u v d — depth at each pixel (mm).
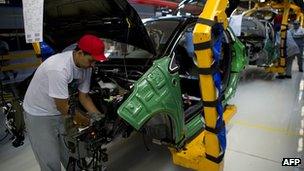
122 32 2586
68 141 2102
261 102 5453
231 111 3980
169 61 2680
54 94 2010
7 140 3820
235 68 4098
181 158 2723
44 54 3846
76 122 2232
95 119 2154
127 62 3193
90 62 2094
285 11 6941
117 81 2773
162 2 8039
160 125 2750
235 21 5094
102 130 2162
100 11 2334
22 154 3426
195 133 3133
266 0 7355
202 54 2010
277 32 7738
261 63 7492
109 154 3412
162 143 2846
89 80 2389
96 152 2105
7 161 3256
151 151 3467
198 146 2918
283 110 4934
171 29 3283
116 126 2254
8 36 7109
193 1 4578
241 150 3418
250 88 6641
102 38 2920
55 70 1997
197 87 4062
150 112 2389
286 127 4141
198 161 2586
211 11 1966
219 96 2242
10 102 3006
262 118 4543
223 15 2062
